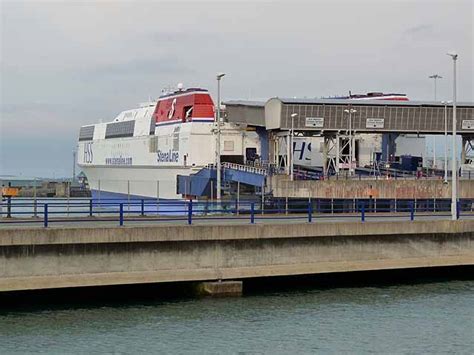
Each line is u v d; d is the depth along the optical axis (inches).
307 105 3565.5
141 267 1569.9
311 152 3949.3
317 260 1723.7
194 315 1487.5
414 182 3090.6
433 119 3786.9
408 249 1815.9
